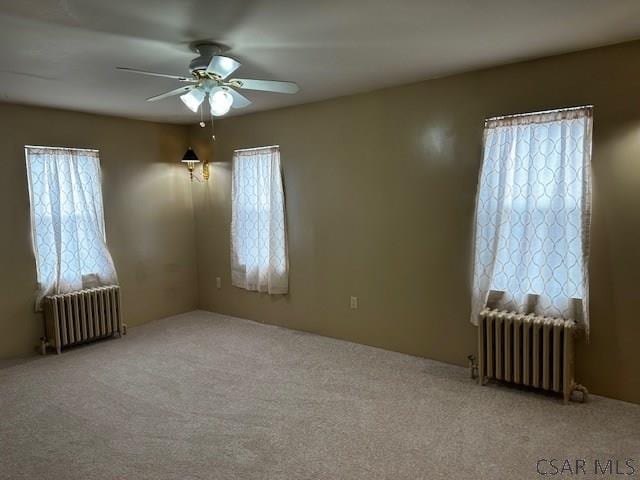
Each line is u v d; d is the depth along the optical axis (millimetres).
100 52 2949
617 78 3078
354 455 2686
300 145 4852
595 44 3057
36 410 3328
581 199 3209
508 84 3512
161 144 5656
